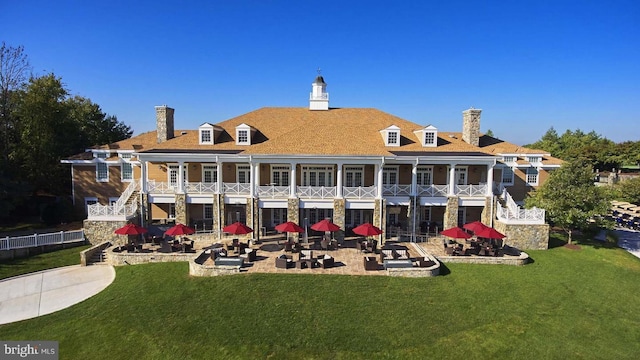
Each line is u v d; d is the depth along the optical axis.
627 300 18.45
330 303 17.06
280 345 14.04
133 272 21.12
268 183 30.66
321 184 30.92
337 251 24.38
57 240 25.70
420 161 27.77
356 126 33.31
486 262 22.64
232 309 16.53
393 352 13.73
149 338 14.55
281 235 28.55
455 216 28.44
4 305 17.61
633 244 29.69
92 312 16.72
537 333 15.20
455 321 15.90
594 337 15.05
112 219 27.09
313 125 31.08
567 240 29.08
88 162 34.91
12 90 37.09
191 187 28.53
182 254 22.72
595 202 26.33
